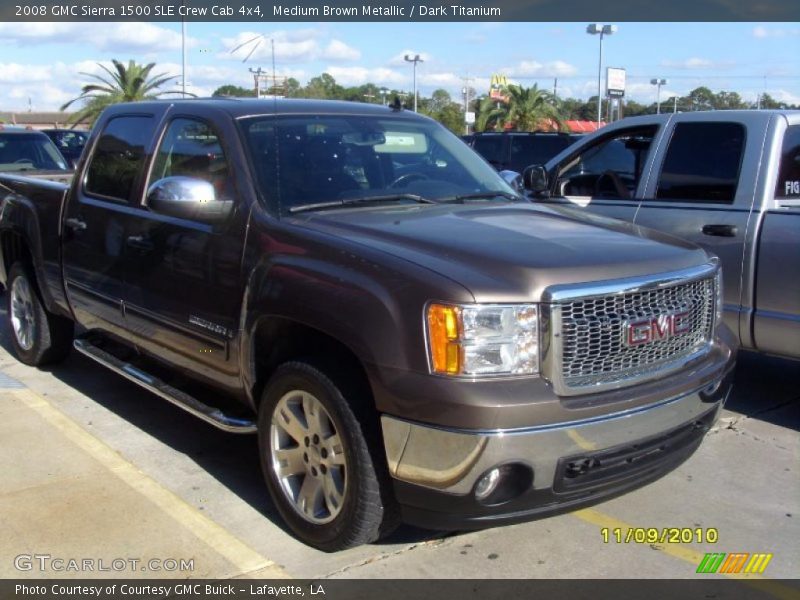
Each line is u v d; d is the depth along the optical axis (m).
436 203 4.50
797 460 4.96
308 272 3.65
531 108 43.19
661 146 6.19
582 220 4.29
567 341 3.28
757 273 5.42
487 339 3.19
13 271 6.58
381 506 3.50
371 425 3.45
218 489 4.45
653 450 3.58
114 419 5.46
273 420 3.92
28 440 4.94
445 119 52.16
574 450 3.26
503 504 3.28
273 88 9.96
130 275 4.91
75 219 5.53
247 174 4.23
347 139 4.70
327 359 3.64
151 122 5.12
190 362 4.55
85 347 5.64
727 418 5.67
